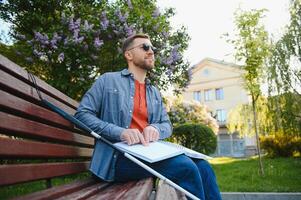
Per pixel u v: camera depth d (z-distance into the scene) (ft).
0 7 23.21
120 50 20.29
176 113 29.45
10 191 14.73
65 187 6.34
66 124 8.32
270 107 42.70
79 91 20.72
